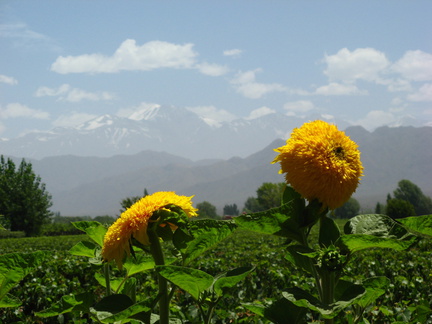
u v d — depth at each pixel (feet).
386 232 6.30
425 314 8.19
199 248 6.37
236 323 15.11
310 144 6.02
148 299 5.55
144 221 5.56
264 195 336.49
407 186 407.64
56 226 183.11
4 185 162.50
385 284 6.22
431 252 39.37
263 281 27.71
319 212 6.25
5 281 6.03
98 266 7.97
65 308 6.39
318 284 6.52
